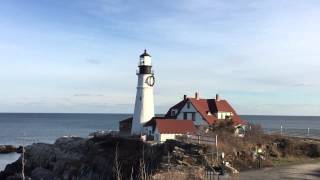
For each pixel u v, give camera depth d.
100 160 55.09
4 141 118.88
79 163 57.22
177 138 54.75
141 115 65.56
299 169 43.19
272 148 53.03
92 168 55.25
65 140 66.81
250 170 42.47
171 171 35.88
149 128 61.69
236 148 48.75
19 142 115.25
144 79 66.06
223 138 51.19
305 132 91.44
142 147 53.53
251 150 49.56
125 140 56.50
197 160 45.25
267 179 37.22
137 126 65.62
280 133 68.50
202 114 64.19
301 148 54.47
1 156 89.88
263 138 56.34
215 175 38.47
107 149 56.66
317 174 40.16
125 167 51.12
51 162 61.72
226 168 41.31
